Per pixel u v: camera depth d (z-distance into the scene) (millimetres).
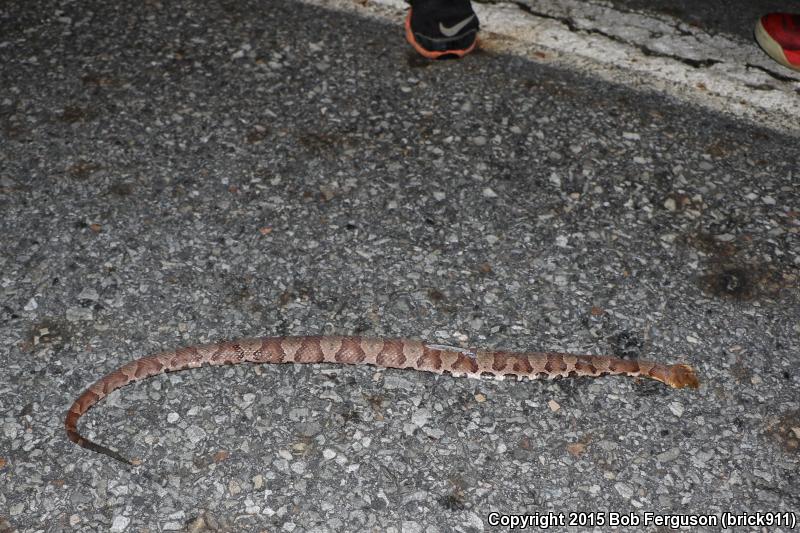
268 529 1153
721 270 1346
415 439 1210
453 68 1549
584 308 1311
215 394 1233
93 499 1165
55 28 1578
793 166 1445
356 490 1177
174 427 1210
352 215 1380
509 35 1596
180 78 1519
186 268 1325
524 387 1249
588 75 1545
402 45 1579
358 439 1208
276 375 1249
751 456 1209
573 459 1202
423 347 1260
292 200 1392
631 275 1339
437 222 1378
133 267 1323
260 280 1319
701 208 1400
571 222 1383
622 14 1632
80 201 1378
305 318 1292
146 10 1614
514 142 1461
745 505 1180
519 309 1308
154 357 1246
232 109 1484
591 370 1258
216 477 1181
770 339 1291
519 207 1395
